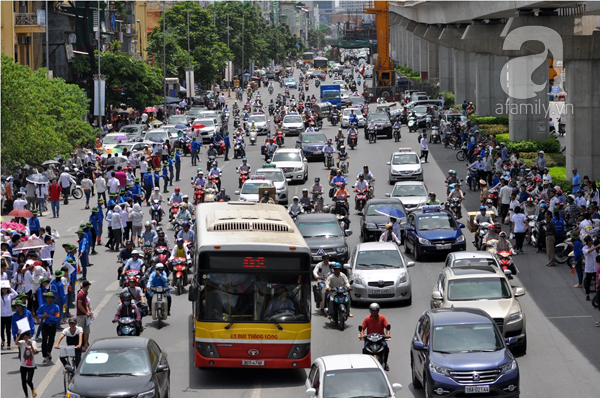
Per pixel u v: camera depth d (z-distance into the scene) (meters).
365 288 51.81
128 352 33.66
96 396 31.19
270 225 41.56
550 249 61.34
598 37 89.38
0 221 62.06
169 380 36.94
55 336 46.25
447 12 133.88
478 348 34.47
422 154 115.62
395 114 166.12
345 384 30.23
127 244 55.47
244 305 38.25
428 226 65.69
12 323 44.47
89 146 119.44
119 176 90.69
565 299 52.75
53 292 45.97
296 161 103.19
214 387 38.16
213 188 86.50
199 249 38.34
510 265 55.59
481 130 137.75
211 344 38.03
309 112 164.50
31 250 52.47
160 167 109.75
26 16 138.75
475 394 33.06
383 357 38.56
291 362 38.22
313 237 61.84
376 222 69.75
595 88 90.00
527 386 37.00
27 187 87.75
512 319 41.31
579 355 41.56
